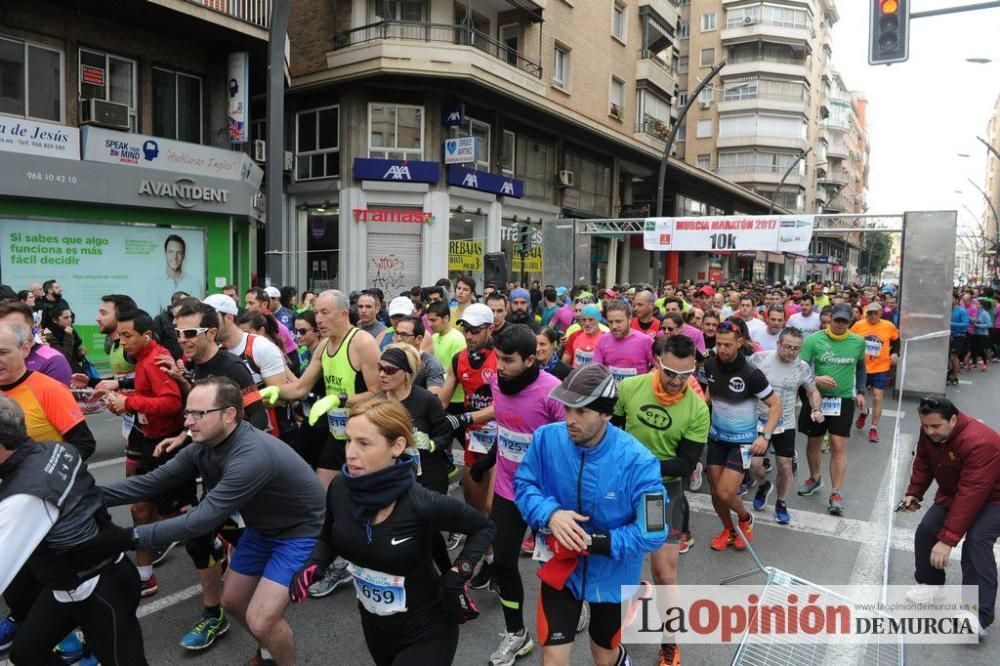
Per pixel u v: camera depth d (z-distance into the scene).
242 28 14.32
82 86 13.13
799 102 55.09
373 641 2.58
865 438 9.34
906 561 5.13
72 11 12.84
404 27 19.31
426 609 2.52
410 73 17.62
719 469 5.16
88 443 3.44
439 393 4.84
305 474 3.11
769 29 53.56
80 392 4.41
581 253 18.19
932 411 4.00
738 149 55.56
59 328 8.81
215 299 4.73
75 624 2.79
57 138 11.62
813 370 6.48
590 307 6.93
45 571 2.55
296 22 19.67
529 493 2.83
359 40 18.78
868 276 68.38
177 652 3.68
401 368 3.86
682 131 57.31
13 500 2.34
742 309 8.48
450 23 19.64
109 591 2.72
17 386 3.27
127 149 12.51
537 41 21.86
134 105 14.07
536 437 2.95
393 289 19.09
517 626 3.69
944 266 11.77
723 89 55.66
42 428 3.31
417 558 2.47
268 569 3.06
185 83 15.04
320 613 4.17
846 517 6.17
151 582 4.32
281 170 10.49
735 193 39.06
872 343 9.12
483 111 20.83
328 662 3.62
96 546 2.54
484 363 4.85
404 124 19.06
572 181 25.02
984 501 4.01
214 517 2.81
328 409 4.05
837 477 6.30
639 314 7.40
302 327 6.64
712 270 39.72
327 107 19.36
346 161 18.78
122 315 4.20
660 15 29.20
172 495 4.12
